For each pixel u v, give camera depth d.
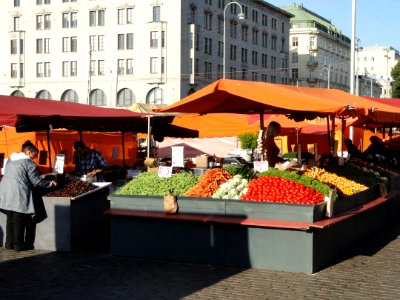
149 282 7.76
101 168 13.14
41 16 77.81
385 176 13.40
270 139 11.57
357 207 10.24
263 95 9.25
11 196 9.49
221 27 78.75
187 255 8.95
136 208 9.30
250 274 8.21
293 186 8.73
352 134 23.98
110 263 8.89
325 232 8.77
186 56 71.50
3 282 7.76
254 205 8.56
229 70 80.50
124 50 73.19
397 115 12.81
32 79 78.38
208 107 11.59
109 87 74.12
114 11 73.56
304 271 8.30
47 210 9.78
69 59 76.25
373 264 8.94
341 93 12.46
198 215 8.88
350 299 6.97
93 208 10.39
